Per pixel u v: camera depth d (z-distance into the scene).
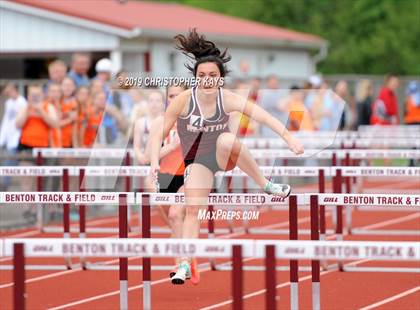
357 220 29.77
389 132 37.84
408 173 19.27
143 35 40.56
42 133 28.23
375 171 19.41
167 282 19.50
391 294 18.22
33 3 40.91
